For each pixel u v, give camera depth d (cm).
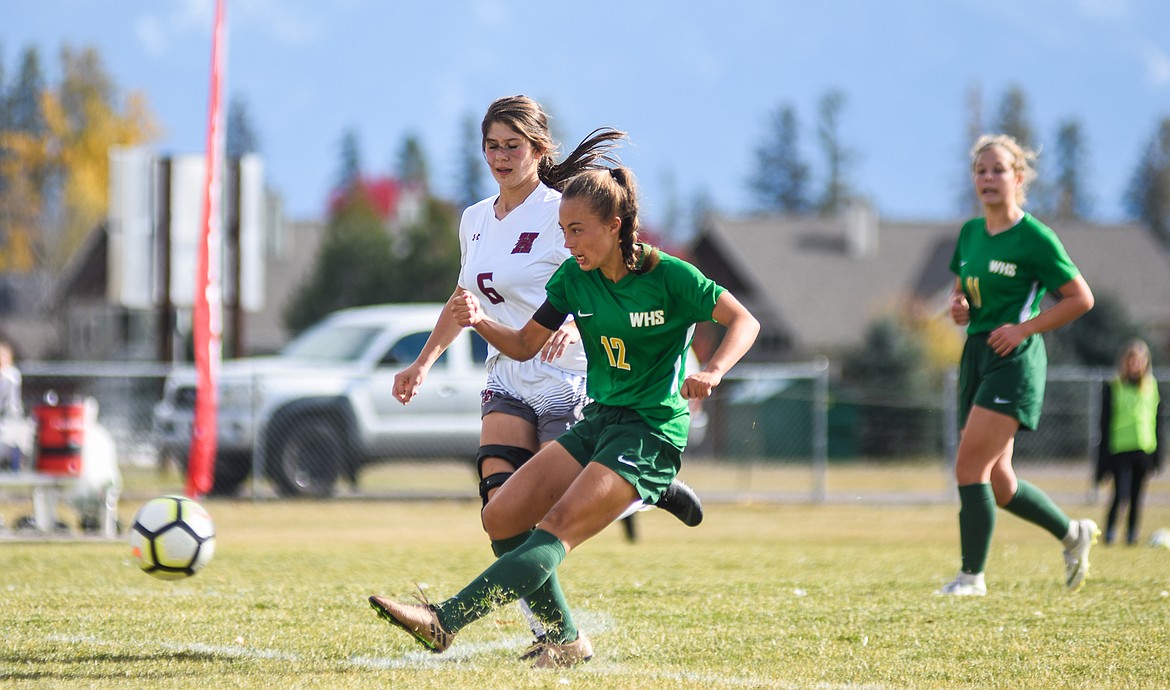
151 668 1641
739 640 1883
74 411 3884
